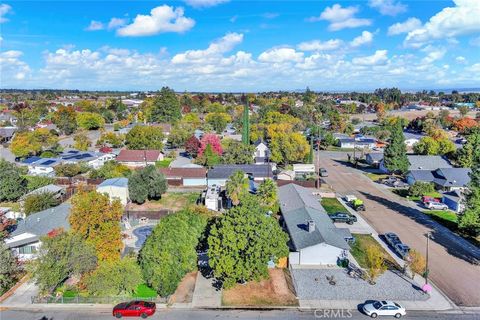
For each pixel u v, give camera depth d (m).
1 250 37.56
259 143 103.44
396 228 53.78
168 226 39.53
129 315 32.78
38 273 34.84
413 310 33.94
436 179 75.12
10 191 64.75
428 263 42.91
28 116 171.00
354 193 72.12
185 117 172.00
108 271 35.53
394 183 77.62
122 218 56.12
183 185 77.19
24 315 33.28
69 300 35.44
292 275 40.25
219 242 36.53
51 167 86.50
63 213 51.25
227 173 76.31
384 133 137.38
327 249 42.38
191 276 39.78
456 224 55.34
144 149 105.12
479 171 49.16
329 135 126.44
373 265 38.03
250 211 37.22
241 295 36.28
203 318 32.59
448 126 158.25
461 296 36.34
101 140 118.81
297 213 52.00
